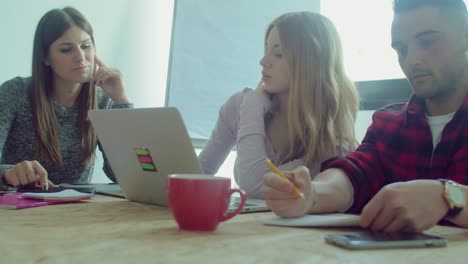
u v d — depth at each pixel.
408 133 1.17
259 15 2.93
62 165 1.75
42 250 0.48
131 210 0.85
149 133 0.87
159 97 2.73
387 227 0.65
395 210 0.64
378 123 1.24
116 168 1.01
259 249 0.52
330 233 0.65
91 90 1.82
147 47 2.67
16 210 0.81
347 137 1.42
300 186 0.80
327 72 1.40
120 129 0.94
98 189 1.19
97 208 0.87
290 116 1.38
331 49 1.42
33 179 1.14
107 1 2.48
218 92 2.77
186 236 0.60
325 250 0.53
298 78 1.37
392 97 2.15
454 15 0.97
